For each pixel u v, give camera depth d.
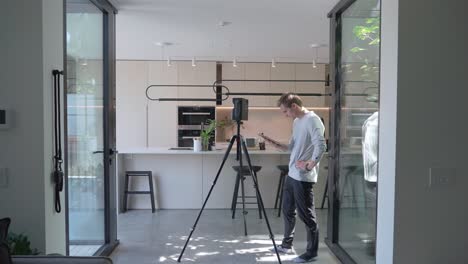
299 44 5.40
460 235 2.15
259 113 7.57
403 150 2.11
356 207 3.08
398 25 2.09
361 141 2.96
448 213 2.14
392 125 2.15
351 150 3.22
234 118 3.28
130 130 7.07
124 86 7.03
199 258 3.32
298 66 7.14
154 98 7.05
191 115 7.11
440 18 2.10
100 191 3.43
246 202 5.16
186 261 3.25
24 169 2.12
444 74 2.11
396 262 2.13
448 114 2.12
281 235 4.02
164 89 7.04
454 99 2.12
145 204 5.16
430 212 2.13
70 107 2.75
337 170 3.56
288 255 3.41
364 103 2.88
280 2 3.49
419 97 2.10
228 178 5.17
